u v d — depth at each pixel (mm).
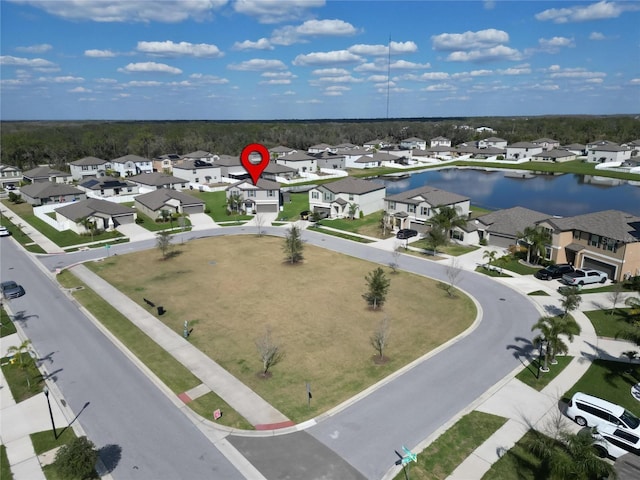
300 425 25375
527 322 38688
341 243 65188
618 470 22250
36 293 46719
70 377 30875
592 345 34656
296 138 199875
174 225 76625
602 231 48594
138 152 165875
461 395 28250
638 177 124250
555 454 20812
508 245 59625
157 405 27547
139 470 22156
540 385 29297
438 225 61219
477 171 149875
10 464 22781
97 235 70250
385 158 158000
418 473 21703
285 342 35500
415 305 42625
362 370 31281
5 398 28625
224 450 23484
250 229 74500
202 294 46000
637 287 43812
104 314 41188
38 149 155375
